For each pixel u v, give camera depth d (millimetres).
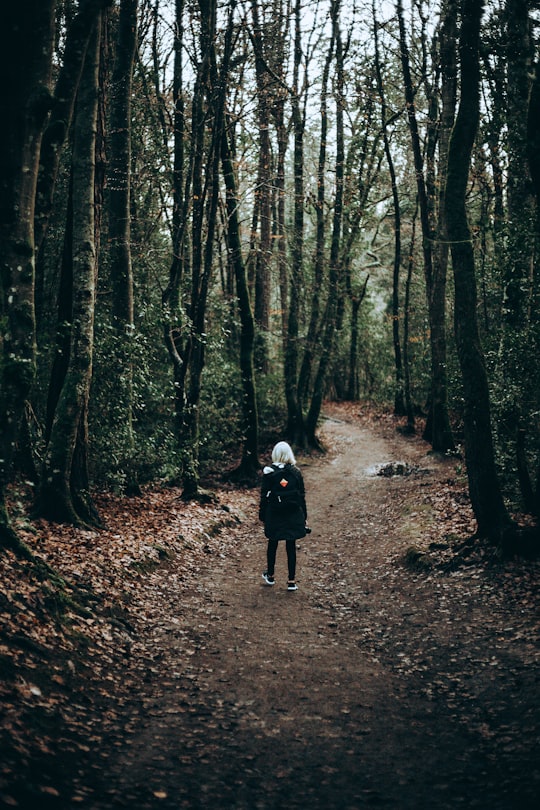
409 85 19078
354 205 22422
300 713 5008
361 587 9141
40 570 6418
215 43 14375
